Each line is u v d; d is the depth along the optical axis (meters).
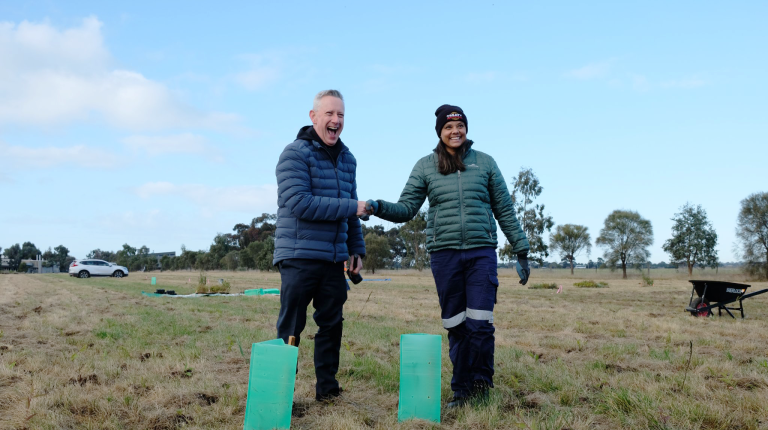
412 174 3.88
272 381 2.85
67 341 6.09
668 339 6.04
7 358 4.87
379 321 8.52
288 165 3.38
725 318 9.25
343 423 2.96
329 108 3.46
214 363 4.83
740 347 5.69
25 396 3.52
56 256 132.75
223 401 3.45
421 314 9.72
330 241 3.45
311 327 7.48
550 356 5.22
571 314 9.68
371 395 3.73
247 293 17.92
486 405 3.31
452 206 3.62
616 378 4.07
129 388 3.79
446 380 4.07
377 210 3.50
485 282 3.56
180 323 7.86
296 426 3.01
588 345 5.88
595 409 3.27
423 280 34.47
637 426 2.97
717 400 3.41
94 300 12.94
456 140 3.67
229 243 87.81
